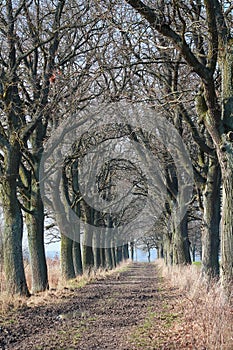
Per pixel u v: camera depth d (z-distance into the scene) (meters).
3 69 18.36
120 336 11.56
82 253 38.84
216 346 8.89
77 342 10.96
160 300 18.61
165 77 20.91
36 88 19.53
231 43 13.28
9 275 18.22
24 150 20.47
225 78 13.30
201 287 15.96
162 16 13.34
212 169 19.78
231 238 12.88
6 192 18.33
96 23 19.39
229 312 9.91
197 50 16.80
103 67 19.14
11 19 18.00
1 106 19.11
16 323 13.23
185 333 10.73
